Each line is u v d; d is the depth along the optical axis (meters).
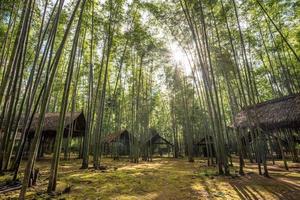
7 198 3.75
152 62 14.34
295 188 4.87
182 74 15.25
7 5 6.50
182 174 7.13
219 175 6.81
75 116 13.69
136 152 13.86
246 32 10.21
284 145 16.25
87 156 8.96
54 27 4.46
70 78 4.64
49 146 22.50
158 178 6.23
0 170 6.25
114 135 22.30
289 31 10.34
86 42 10.30
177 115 21.28
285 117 8.59
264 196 4.20
